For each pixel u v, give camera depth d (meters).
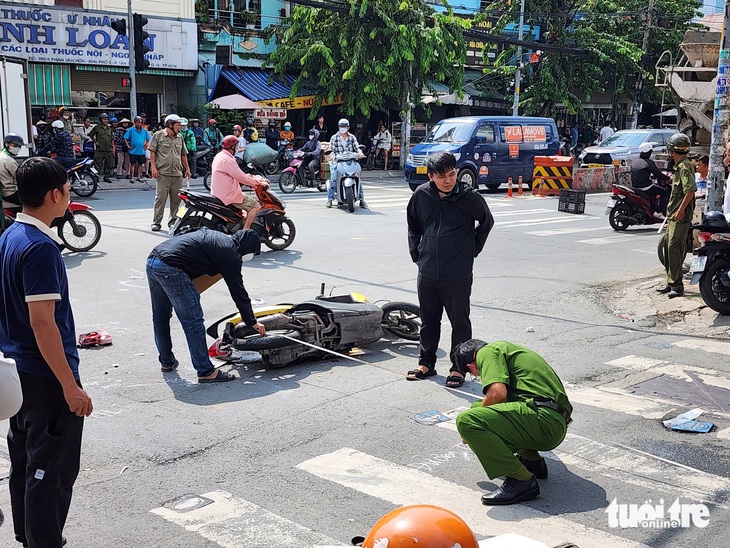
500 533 4.11
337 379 6.59
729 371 6.90
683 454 5.15
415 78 29.42
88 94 26.44
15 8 23.47
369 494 4.55
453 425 5.62
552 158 22.36
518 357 4.71
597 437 5.41
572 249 13.35
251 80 29.30
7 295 3.48
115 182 22.88
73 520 4.21
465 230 6.37
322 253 12.35
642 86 35.78
